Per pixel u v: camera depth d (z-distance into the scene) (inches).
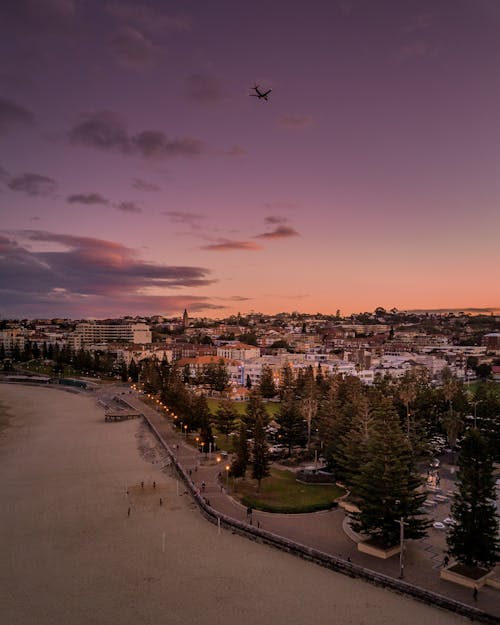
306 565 2566.4
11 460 4662.9
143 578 2427.4
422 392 5684.1
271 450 4778.5
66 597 2257.6
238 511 3193.9
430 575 2356.1
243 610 2155.5
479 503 2354.8
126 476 4143.7
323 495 3479.3
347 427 3880.4
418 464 4259.4
